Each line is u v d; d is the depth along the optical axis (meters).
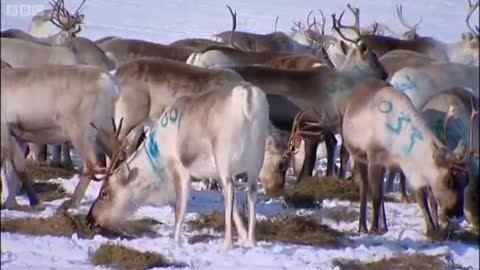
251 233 25.66
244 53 41.84
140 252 24.48
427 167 27.50
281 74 35.22
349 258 25.47
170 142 26.41
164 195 27.11
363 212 28.84
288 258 24.94
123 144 28.48
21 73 29.20
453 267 25.47
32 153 36.56
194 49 44.81
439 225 28.42
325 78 35.16
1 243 25.22
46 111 29.09
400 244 27.34
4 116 29.12
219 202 31.19
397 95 28.08
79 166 37.69
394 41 50.16
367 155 28.38
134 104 33.03
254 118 25.02
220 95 25.41
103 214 27.06
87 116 29.22
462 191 27.34
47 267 23.27
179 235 26.27
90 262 24.23
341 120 34.72
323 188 32.44
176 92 33.25
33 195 29.62
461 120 30.39
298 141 34.66
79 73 29.33
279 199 32.06
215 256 24.77
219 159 25.20
